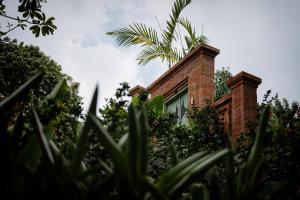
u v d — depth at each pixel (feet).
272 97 15.47
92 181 4.43
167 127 13.75
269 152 10.72
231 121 24.91
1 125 4.13
